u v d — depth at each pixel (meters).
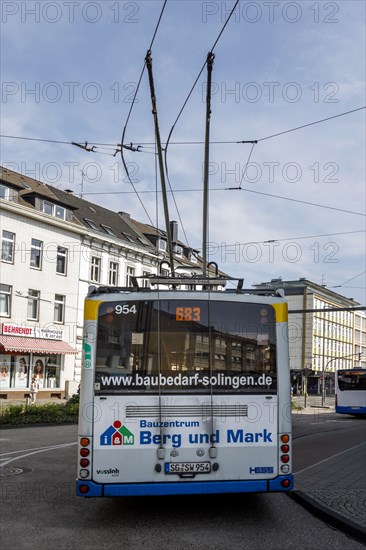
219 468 7.16
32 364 37.94
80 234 41.66
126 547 6.19
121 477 7.07
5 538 6.52
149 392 7.25
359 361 108.94
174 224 52.91
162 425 7.19
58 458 13.45
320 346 91.00
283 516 7.64
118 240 44.88
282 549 6.11
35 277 38.06
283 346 7.50
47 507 8.20
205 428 7.22
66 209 41.12
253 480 7.19
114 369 7.29
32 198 38.62
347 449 15.52
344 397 33.22
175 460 7.14
